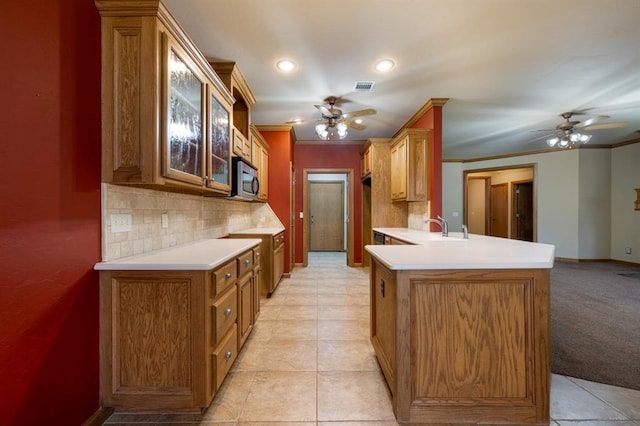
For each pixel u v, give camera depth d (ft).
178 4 6.19
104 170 4.84
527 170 23.50
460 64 8.73
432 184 11.63
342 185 26.45
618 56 8.30
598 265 18.22
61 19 4.15
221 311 5.53
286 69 9.05
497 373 4.93
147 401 5.02
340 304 11.10
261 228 15.03
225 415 5.09
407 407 4.91
